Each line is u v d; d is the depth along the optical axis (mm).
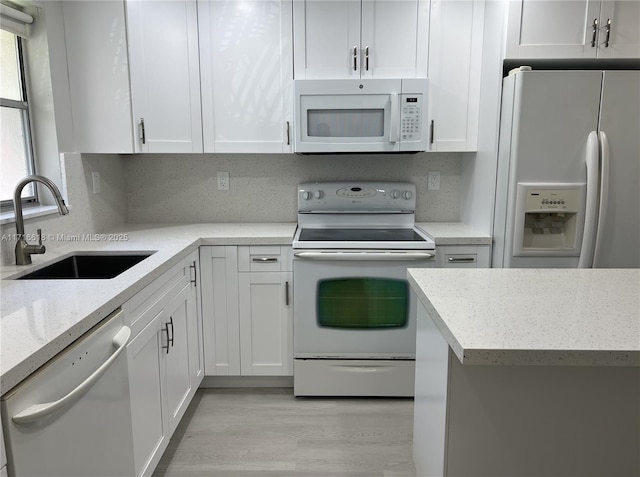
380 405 2475
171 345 1986
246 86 2527
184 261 2176
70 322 1164
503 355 968
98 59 2393
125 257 2096
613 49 2283
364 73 2508
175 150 2535
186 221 2957
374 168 2926
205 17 2463
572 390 1183
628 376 1171
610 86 2152
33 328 1127
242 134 2568
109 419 1349
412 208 2840
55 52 2260
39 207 2164
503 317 1155
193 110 2531
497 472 1238
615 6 2254
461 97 2555
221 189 2939
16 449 936
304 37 2482
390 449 2100
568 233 2316
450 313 1184
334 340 2461
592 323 1113
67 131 2365
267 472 1952
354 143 2484
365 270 2391
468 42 2510
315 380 2498
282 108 2547
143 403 1657
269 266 2477
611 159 2195
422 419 1564
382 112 2469
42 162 2242
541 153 2199
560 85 2146
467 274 1586
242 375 2607
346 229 2828
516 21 2248
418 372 1637
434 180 2934
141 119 2463
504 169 2316
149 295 1715
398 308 2424
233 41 2488
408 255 2344
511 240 2277
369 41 2484
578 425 1201
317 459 2033
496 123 2365
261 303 2510
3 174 2031
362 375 2484
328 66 2504
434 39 2496
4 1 2053
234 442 2150
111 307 1362
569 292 1371
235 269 2475
